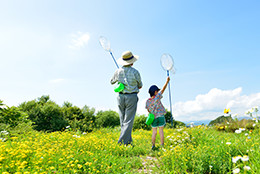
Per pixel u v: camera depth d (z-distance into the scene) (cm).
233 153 308
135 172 297
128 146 439
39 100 1132
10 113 557
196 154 320
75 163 277
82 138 471
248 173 241
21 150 297
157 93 486
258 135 415
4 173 210
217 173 280
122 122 495
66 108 1105
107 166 294
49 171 242
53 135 507
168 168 301
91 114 1153
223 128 730
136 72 493
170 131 663
